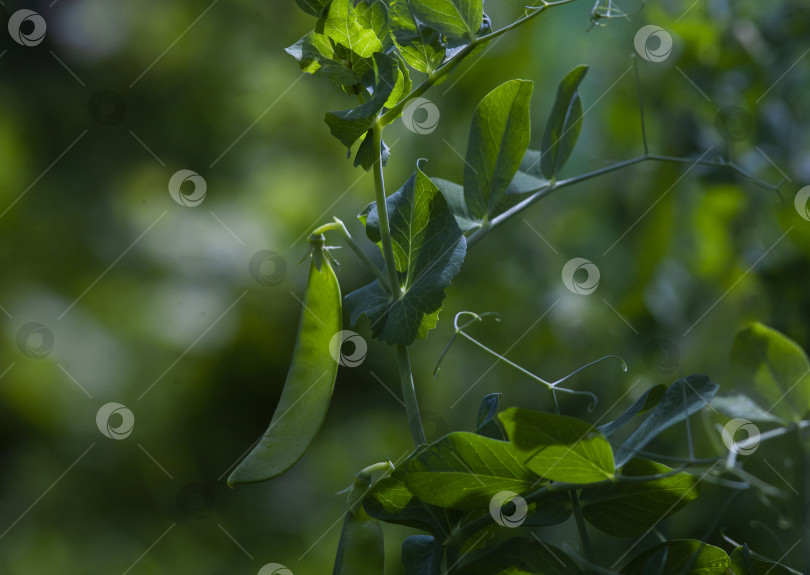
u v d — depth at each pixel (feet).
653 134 5.10
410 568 2.85
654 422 2.81
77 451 7.30
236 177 7.91
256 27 8.05
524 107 2.95
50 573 6.64
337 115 2.86
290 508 7.01
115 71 7.96
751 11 4.50
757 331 2.99
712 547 2.82
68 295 7.58
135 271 7.65
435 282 2.89
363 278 7.56
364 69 2.89
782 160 4.22
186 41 7.91
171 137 7.96
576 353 5.73
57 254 7.65
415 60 2.92
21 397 7.29
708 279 4.63
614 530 2.85
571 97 3.03
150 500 7.18
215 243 7.61
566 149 3.04
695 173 4.34
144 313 7.55
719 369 4.50
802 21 4.36
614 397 5.35
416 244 2.92
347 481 7.07
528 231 6.42
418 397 7.13
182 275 7.61
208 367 7.63
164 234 7.67
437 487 2.80
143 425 7.41
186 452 7.48
